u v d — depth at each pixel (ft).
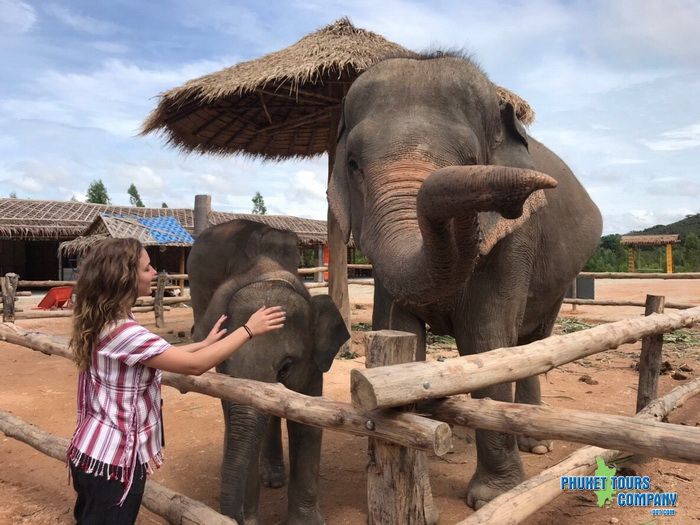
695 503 10.67
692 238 156.46
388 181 8.32
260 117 24.52
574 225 13.98
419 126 8.95
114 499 6.88
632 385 19.54
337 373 21.33
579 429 6.20
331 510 10.84
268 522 10.43
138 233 54.39
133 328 6.75
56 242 75.15
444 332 11.81
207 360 6.83
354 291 67.67
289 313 9.20
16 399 18.43
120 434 6.81
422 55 10.84
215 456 13.55
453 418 6.94
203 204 41.11
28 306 48.03
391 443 6.48
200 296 12.21
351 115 10.41
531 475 12.21
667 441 5.67
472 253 6.20
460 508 10.73
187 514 7.99
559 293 14.06
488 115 10.16
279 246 11.14
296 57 19.35
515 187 5.07
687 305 29.53
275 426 11.88
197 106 21.49
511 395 10.50
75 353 6.86
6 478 12.58
